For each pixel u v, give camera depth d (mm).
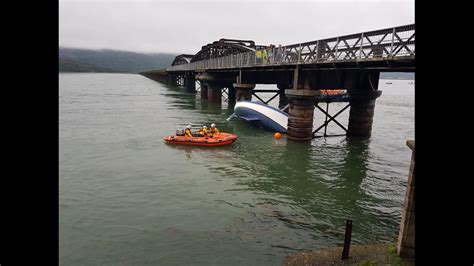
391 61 15859
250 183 15219
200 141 21875
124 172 16406
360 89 24859
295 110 23578
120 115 36781
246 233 10570
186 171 16719
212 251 9484
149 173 16312
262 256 9258
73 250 9477
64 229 10656
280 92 38031
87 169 16766
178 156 19484
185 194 13711
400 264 7816
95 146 21641
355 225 11328
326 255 8586
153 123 31406
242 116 31422
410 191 7680
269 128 27750
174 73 110062
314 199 13555
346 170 17625
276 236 10422
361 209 12695
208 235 10398
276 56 27547
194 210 12203
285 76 30547
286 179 15883
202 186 14656
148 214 11812
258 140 24250
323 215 12055
